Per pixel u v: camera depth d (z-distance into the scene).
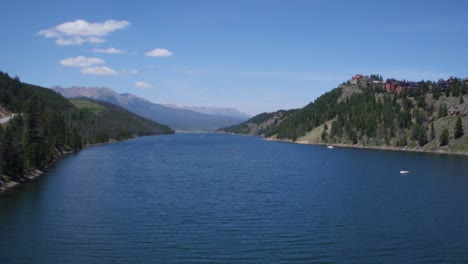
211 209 76.81
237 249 54.59
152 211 74.88
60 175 121.69
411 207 79.12
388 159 181.38
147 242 57.12
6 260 50.00
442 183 109.69
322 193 94.12
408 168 145.25
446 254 53.38
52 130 195.38
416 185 106.12
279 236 60.25
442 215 73.00
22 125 138.75
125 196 88.94
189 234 60.88
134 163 161.12
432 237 60.22
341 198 88.00
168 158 187.62
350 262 50.56
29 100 132.88
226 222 67.62
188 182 110.81
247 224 66.50
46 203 80.44
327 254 53.09
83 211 74.25
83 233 60.91
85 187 100.19
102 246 55.38
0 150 98.94
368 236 60.50
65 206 78.12
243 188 101.19
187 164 160.62
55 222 66.69
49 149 154.88
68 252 53.03
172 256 51.97
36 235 59.78
